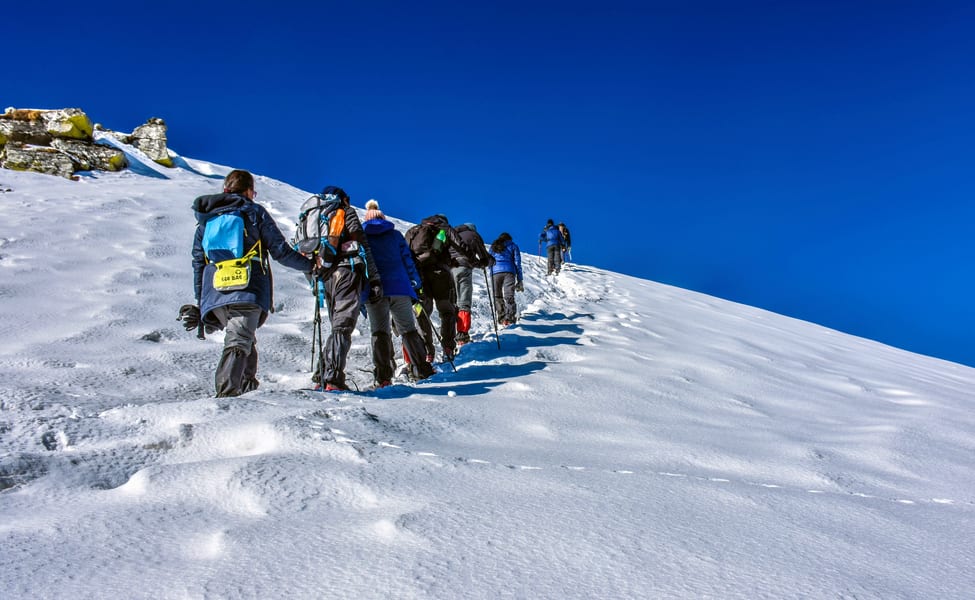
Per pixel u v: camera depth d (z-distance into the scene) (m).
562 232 18.89
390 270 4.79
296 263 4.07
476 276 11.44
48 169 14.20
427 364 4.89
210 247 3.87
